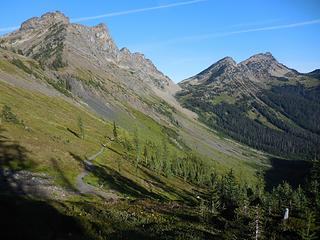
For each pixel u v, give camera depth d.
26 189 73.75
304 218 73.38
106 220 46.31
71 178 96.06
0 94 175.12
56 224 36.88
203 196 167.50
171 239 45.16
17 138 109.81
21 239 30.02
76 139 156.75
